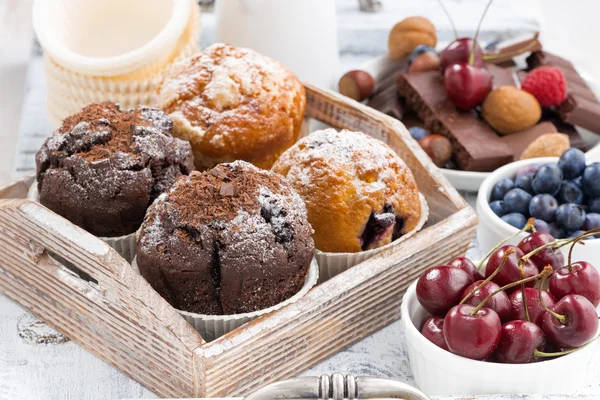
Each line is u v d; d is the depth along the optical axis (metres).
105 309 0.68
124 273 0.66
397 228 0.74
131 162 0.71
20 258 0.71
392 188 0.73
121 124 0.72
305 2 0.88
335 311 0.69
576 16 1.07
